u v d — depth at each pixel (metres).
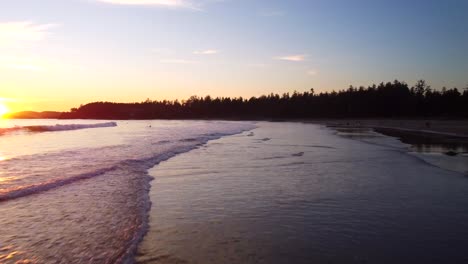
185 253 6.39
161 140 30.02
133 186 11.55
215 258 6.18
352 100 126.25
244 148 24.09
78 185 11.54
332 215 8.73
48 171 13.79
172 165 16.30
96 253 6.30
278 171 14.80
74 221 8.00
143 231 7.49
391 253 6.46
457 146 26.58
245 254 6.37
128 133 41.06
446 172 14.76
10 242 6.73
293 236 7.30
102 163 15.93
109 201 9.70
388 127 61.69
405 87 122.00
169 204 9.67
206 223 8.09
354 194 10.80
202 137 34.34
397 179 13.13
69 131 44.69
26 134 37.34
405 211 9.06
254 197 10.44
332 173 14.35
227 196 10.56
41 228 7.52
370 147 25.19
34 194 10.27
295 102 142.50
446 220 8.36
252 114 151.62
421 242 6.99
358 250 6.60
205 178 13.27
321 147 24.95
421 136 38.41
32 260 5.98
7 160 16.73
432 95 114.50
